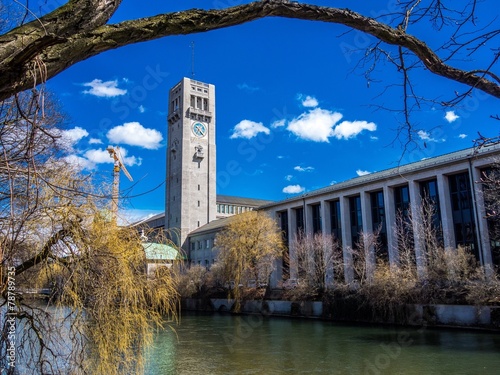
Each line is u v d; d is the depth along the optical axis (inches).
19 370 311.6
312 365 781.3
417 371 703.7
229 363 807.7
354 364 776.9
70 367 325.1
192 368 764.6
